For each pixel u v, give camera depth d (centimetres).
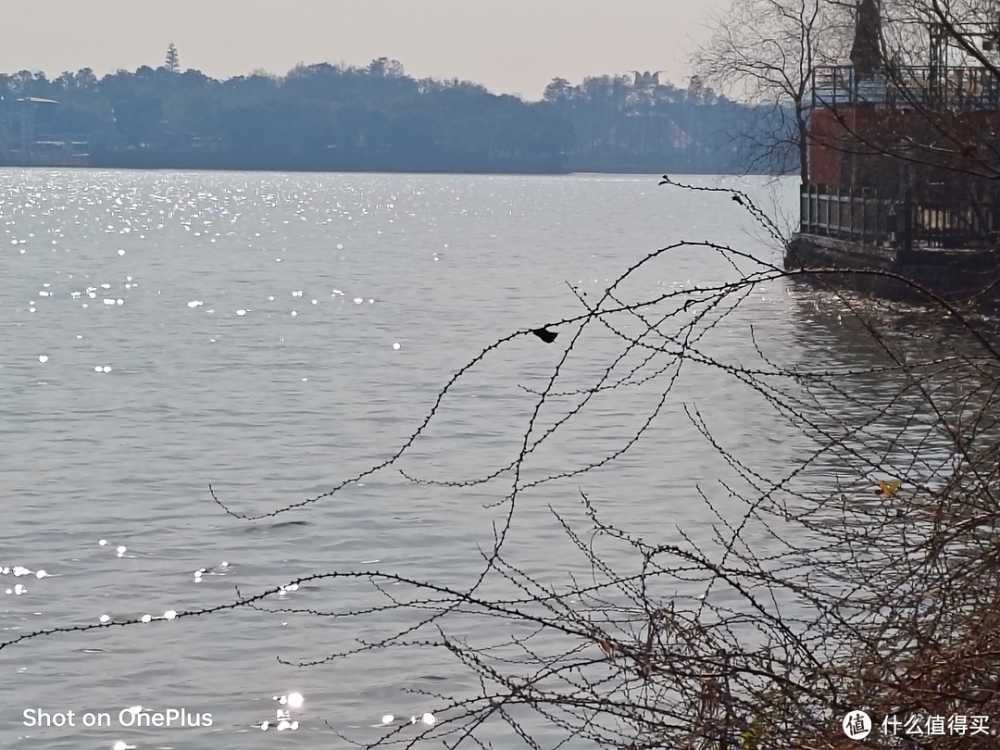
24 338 3597
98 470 1958
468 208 15450
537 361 3119
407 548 1514
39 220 11125
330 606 1309
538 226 11344
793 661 641
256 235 9575
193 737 1020
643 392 2608
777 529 1424
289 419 2392
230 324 3994
